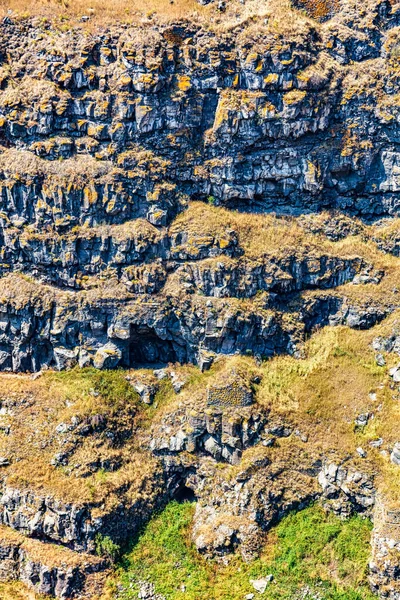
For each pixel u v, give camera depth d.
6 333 144.88
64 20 148.50
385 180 152.88
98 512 127.50
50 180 142.50
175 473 137.88
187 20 146.75
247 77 145.75
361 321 144.88
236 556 128.62
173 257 143.50
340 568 124.94
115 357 143.00
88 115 144.50
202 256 142.25
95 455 133.00
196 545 130.50
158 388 142.50
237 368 137.88
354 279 147.62
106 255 143.75
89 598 124.88
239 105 145.00
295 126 146.25
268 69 145.12
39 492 128.25
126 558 129.12
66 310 142.88
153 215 143.25
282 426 134.50
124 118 143.25
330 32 152.00
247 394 134.75
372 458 130.00
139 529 132.62
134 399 141.12
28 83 146.12
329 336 144.75
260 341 142.75
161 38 144.62
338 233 150.00
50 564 125.00
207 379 139.88
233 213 148.00
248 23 147.75
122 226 143.50
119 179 143.25
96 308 142.00
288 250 145.50
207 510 133.62
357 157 150.62
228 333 140.50
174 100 143.50
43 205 143.12
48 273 145.38
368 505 129.00
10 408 138.50
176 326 143.38
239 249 143.50
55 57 145.00
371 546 125.31
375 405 135.00
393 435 131.00
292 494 132.12
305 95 145.50
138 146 144.50
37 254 144.12
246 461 132.75
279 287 145.00
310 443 133.75
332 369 139.88
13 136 146.00
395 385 136.25
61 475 130.62
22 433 135.00
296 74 145.62
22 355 144.62
